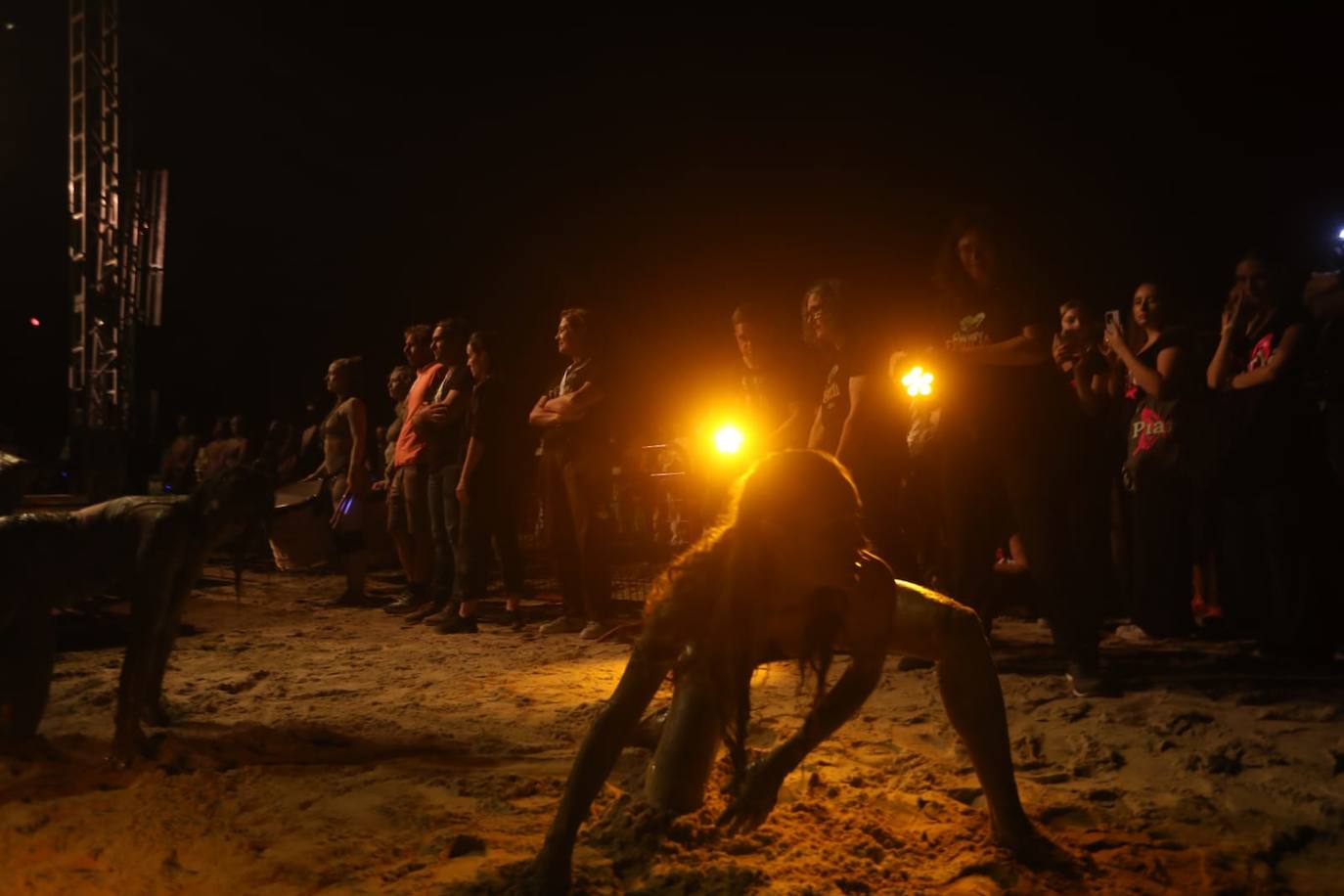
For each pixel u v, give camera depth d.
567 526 7.76
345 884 2.93
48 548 4.31
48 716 5.07
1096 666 5.28
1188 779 3.87
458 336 8.36
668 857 3.01
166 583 4.29
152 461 21.36
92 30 18.97
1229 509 6.45
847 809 3.45
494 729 4.75
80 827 3.43
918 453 7.58
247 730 4.74
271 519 4.57
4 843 3.30
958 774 3.92
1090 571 5.32
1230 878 2.92
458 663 6.45
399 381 9.73
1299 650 6.18
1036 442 5.34
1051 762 4.12
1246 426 6.16
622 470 13.00
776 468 2.63
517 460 8.18
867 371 5.79
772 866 2.97
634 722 2.78
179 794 3.72
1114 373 7.84
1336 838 3.28
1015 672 5.90
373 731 4.73
